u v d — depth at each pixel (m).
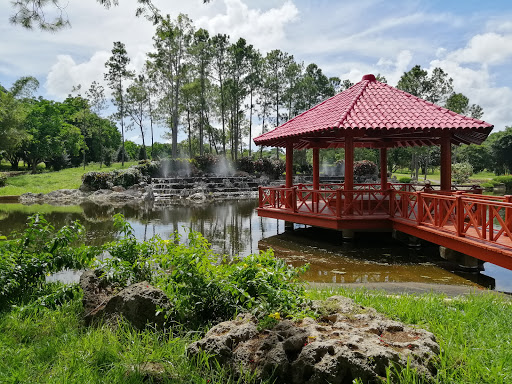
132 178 28.98
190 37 36.50
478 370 2.92
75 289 4.82
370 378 2.64
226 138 46.84
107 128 57.75
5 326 3.99
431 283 7.12
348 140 10.95
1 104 34.09
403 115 10.94
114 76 40.38
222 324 3.39
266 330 3.17
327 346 2.78
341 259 9.14
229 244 11.00
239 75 39.19
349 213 10.95
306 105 43.62
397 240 10.91
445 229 8.34
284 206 13.09
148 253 5.20
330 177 36.06
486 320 4.10
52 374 2.98
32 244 5.72
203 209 19.86
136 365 3.08
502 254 6.36
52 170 47.59
